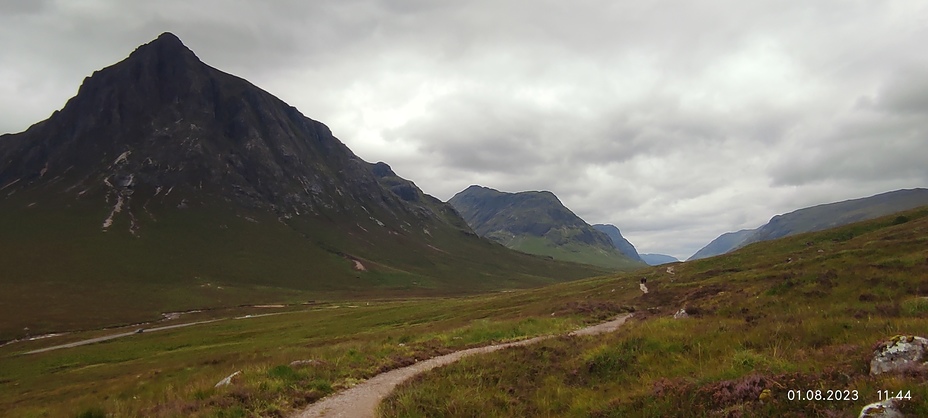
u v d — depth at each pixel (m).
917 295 25.72
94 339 94.50
